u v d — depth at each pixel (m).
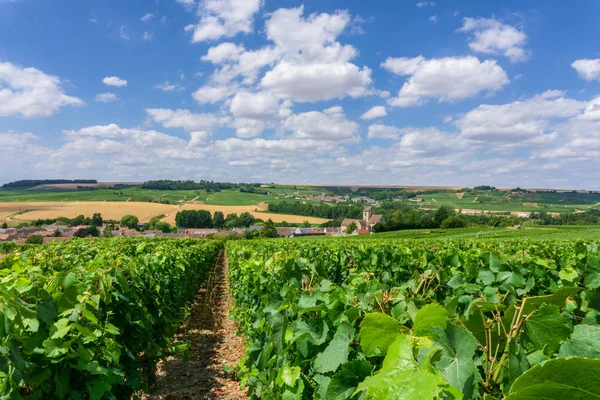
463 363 1.27
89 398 3.28
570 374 0.75
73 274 3.51
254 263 6.79
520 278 3.78
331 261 7.82
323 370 2.21
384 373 0.87
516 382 0.78
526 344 1.55
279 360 3.41
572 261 5.73
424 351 1.29
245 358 4.77
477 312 1.66
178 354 7.47
